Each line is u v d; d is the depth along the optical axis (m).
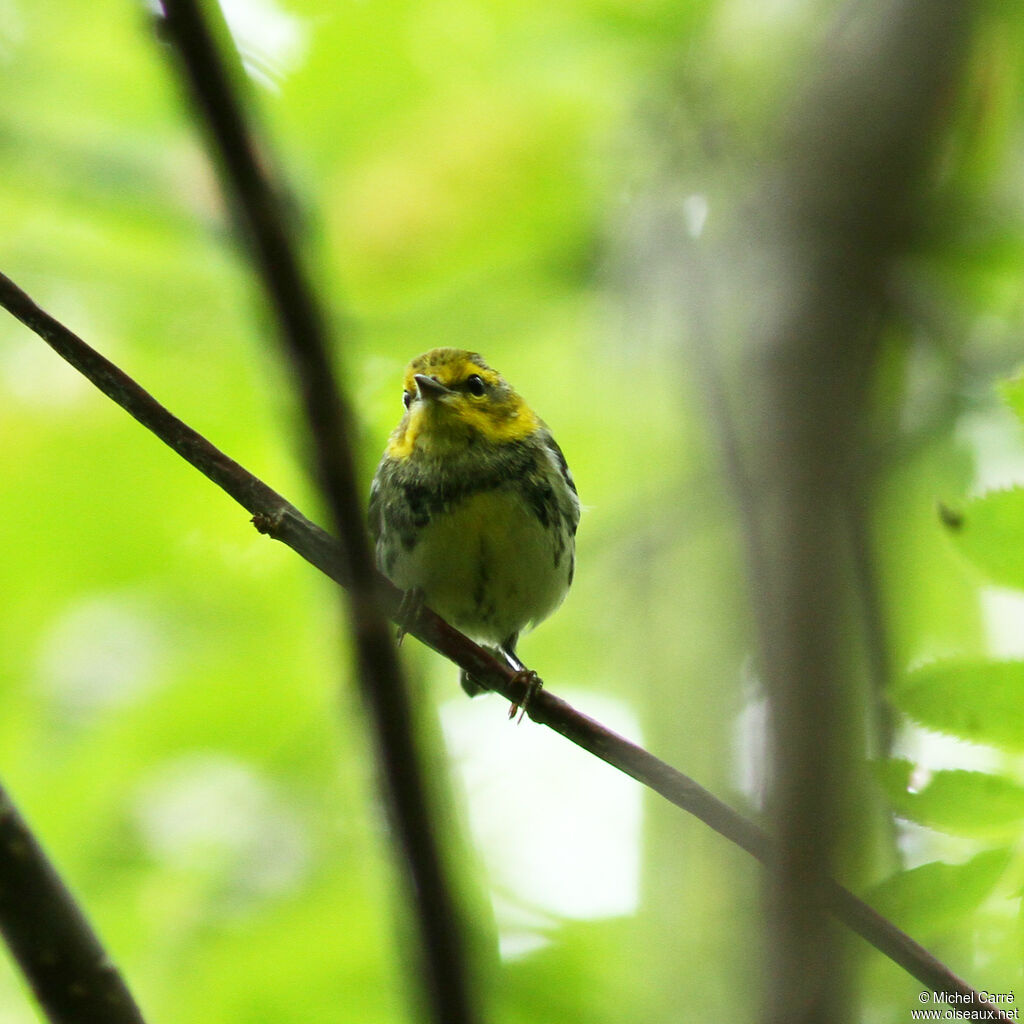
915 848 5.55
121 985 5.69
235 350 12.44
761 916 4.34
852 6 9.94
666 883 9.17
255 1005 9.41
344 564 3.43
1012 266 11.27
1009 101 11.29
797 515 6.25
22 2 12.03
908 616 9.17
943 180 11.11
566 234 12.90
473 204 12.55
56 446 12.34
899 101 9.10
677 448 12.86
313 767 11.27
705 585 10.94
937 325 11.10
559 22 12.45
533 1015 9.09
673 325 11.88
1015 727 5.15
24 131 11.87
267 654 11.88
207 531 12.40
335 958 9.65
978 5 9.70
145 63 11.87
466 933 3.37
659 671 10.65
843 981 4.12
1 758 11.39
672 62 12.77
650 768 5.74
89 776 11.12
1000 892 5.04
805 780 4.64
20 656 12.02
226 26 3.56
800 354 7.60
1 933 5.62
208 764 11.30
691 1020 8.23
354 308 12.62
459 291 13.11
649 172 12.78
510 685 6.80
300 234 3.70
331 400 3.45
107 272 12.43
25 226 12.36
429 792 3.40
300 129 12.16
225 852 10.70
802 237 8.55
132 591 12.30
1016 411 5.97
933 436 10.71
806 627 5.47
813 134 9.26
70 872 10.59
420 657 10.21
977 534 5.55
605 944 9.51
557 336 13.48
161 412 5.66
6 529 12.31
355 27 11.79
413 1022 3.32
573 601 12.95
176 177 11.86
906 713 5.31
